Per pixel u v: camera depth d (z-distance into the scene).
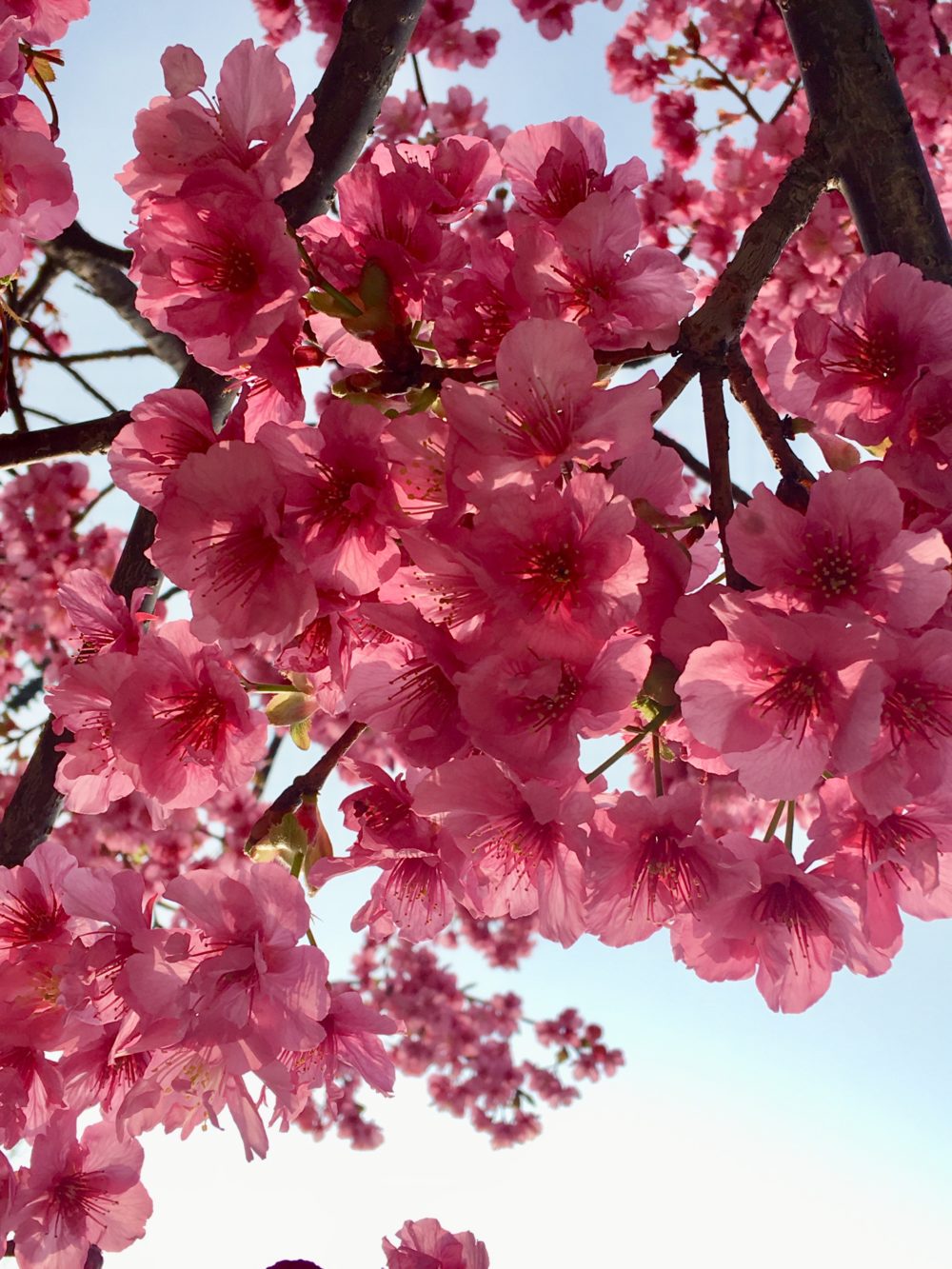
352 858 0.25
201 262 0.23
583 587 0.20
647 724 0.23
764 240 0.28
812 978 0.23
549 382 0.20
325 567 0.22
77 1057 0.27
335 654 0.23
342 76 0.37
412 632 0.21
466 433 0.20
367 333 0.24
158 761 0.25
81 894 0.26
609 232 0.24
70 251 0.57
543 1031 1.25
